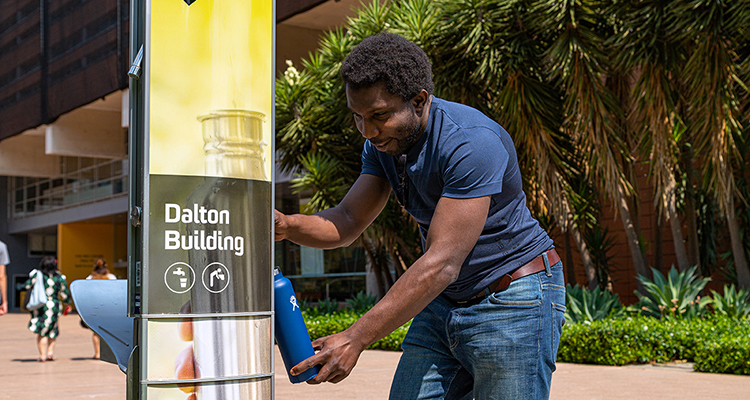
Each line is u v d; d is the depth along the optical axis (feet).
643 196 40.01
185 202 5.68
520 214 6.43
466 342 6.35
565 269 34.47
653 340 23.58
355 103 5.72
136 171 5.70
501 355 6.21
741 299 25.54
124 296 6.70
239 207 5.91
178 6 5.71
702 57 23.88
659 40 24.93
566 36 25.91
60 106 65.21
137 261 5.69
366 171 7.25
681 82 25.93
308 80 36.37
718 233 34.88
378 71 5.59
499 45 27.58
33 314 30.37
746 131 28.99
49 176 89.35
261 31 6.06
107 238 98.12
